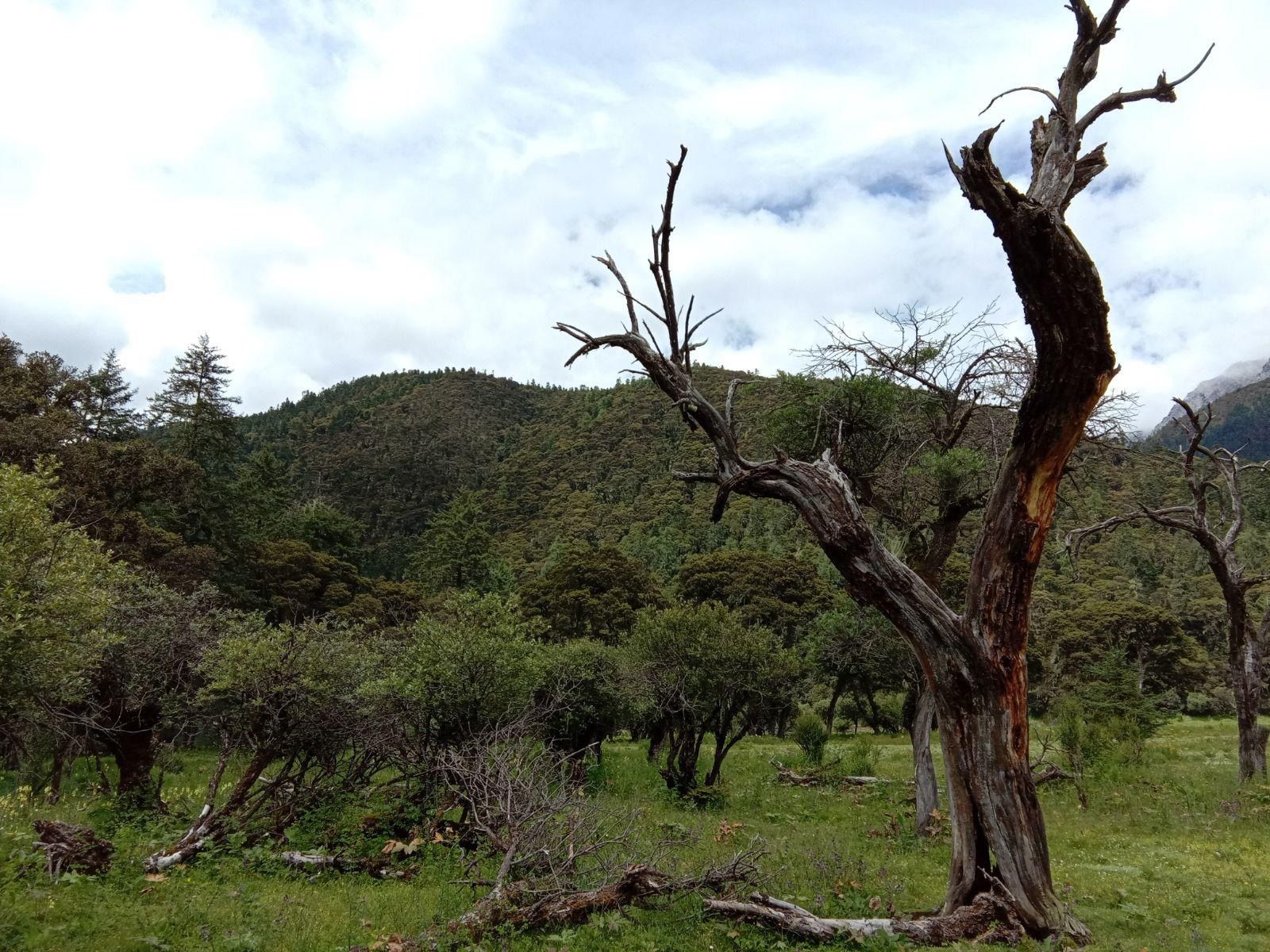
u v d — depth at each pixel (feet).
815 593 152.76
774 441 37.91
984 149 18.07
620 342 24.13
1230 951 19.42
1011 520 20.54
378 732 35.96
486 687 36.42
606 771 59.16
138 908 20.66
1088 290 18.20
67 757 42.73
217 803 38.14
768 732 107.65
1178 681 144.66
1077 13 19.45
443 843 30.66
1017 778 20.51
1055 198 18.69
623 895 21.77
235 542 133.49
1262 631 50.55
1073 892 25.38
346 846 32.01
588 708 52.95
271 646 33.04
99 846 23.98
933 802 38.70
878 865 30.12
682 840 31.12
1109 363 19.01
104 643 31.04
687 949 19.48
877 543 22.03
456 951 19.08
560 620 142.31
